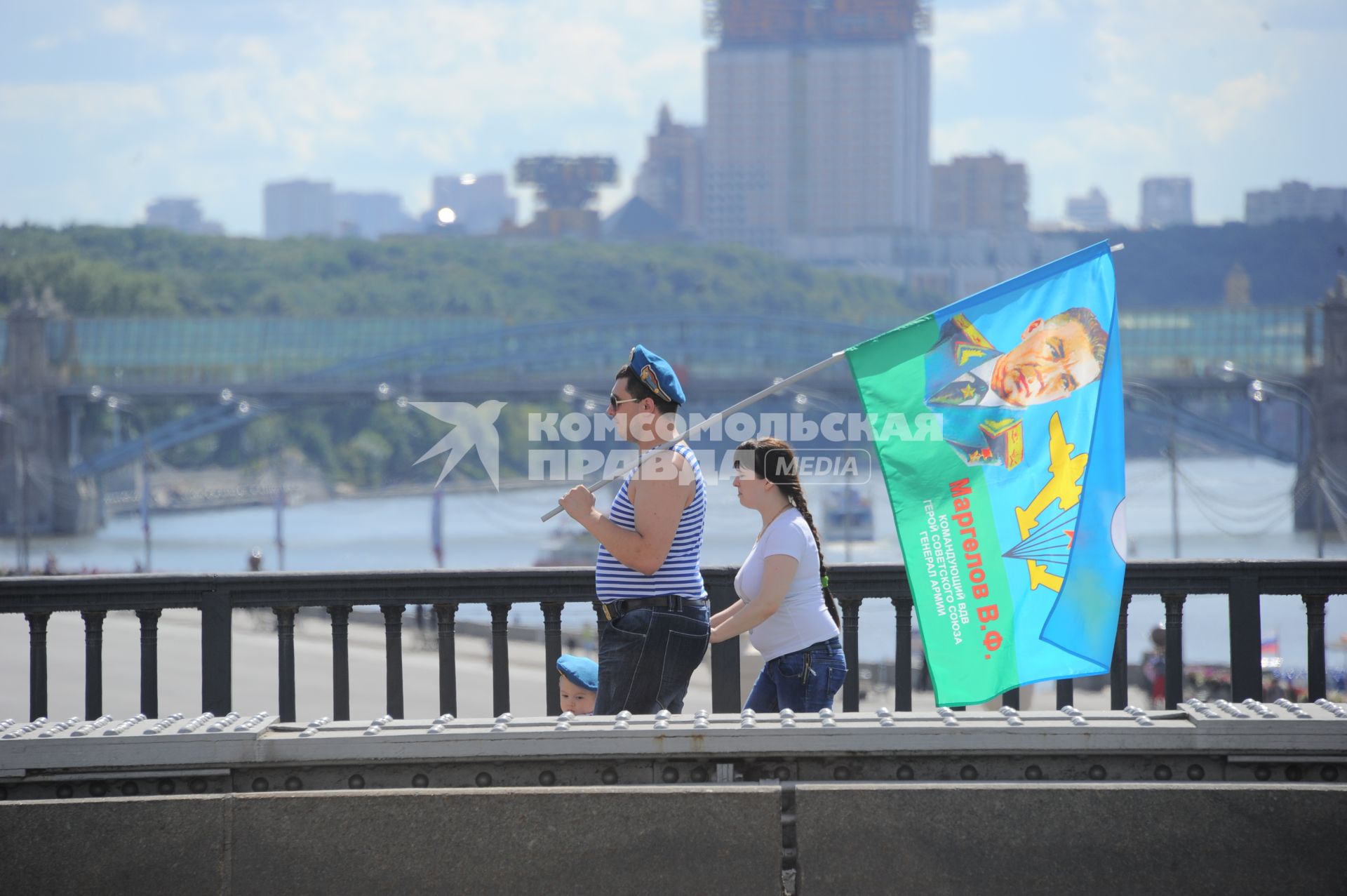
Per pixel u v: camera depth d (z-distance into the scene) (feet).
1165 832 45.62
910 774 48.14
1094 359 62.03
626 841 46.16
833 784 46.83
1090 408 61.93
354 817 46.44
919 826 46.03
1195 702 50.57
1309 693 71.00
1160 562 71.87
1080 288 62.28
